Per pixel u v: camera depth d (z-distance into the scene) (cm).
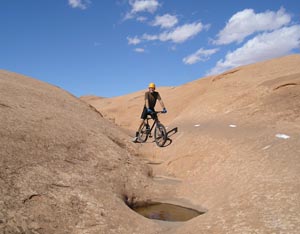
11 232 743
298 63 2555
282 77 2220
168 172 1573
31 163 1012
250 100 2111
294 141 1296
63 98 2031
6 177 894
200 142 1689
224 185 1201
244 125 1758
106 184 1157
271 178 1013
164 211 1191
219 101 2323
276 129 1538
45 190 926
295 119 1650
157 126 1355
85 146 1309
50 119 1379
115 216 952
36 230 786
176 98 3772
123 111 4438
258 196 910
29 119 1276
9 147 1023
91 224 881
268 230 759
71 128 1391
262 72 2614
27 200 858
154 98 1340
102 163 1275
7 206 803
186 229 886
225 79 2761
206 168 1446
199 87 3722
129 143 1764
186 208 1208
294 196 857
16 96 1544
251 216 827
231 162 1351
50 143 1181
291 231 736
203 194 1251
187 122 2203
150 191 1320
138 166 1433
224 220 851
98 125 1730
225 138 1623
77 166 1153
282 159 1142
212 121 2000
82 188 1028
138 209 1219
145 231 927
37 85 2170
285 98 1923
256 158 1254
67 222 855
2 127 1112
